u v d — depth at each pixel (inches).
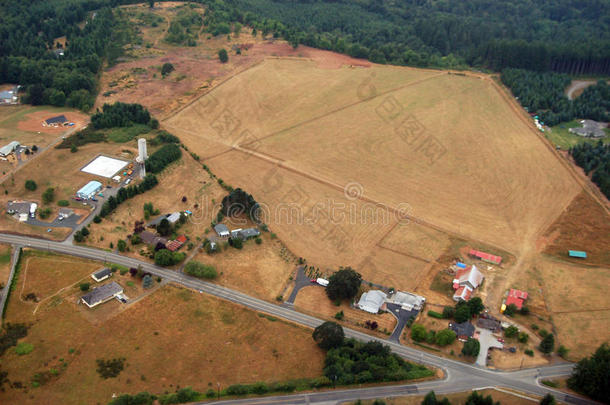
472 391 4712.1
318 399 4586.6
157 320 5359.3
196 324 5354.3
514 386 4832.7
